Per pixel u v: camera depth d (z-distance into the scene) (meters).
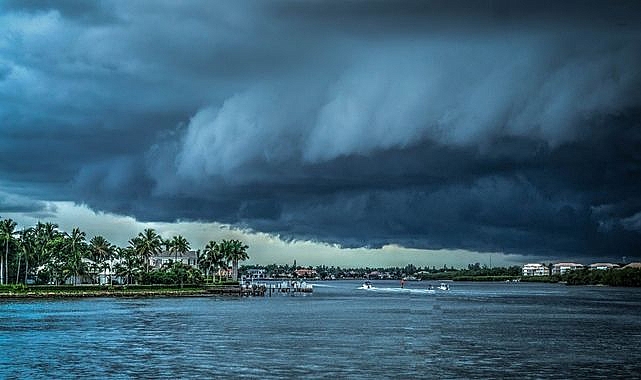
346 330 138.25
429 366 91.62
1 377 83.06
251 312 190.38
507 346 113.12
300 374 85.31
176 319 162.75
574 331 139.00
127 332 131.50
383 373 86.31
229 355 100.56
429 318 173.38
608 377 84.38
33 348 107.81
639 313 197.62
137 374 84.88
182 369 88.38
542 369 89.88
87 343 114.19
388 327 145.50
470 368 90.31
